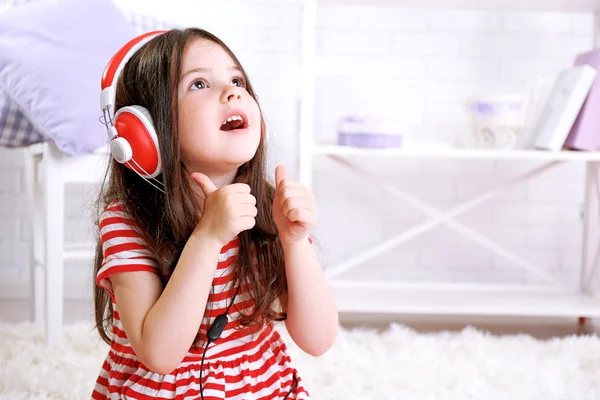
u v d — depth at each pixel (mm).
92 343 1707
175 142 827
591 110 1882
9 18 1682
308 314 897
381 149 1825
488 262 2332
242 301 907
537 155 1840
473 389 1434
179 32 883
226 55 883
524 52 2283
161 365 795
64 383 1443
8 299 2328
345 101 2283
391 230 2322
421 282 2281
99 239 963
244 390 859
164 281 850
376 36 2273
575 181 2314
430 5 2127
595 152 1885
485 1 2033
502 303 1971
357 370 1548
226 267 897
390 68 2281
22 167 2307
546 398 1405
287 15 2236
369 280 2326
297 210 832
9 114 1775
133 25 1927
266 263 929
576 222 2326
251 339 905
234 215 788
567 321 2227
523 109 1973
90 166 1720
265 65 2246
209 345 867
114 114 840
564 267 2336
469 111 2014
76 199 2234
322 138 2287
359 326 2104
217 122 830
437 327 2119
